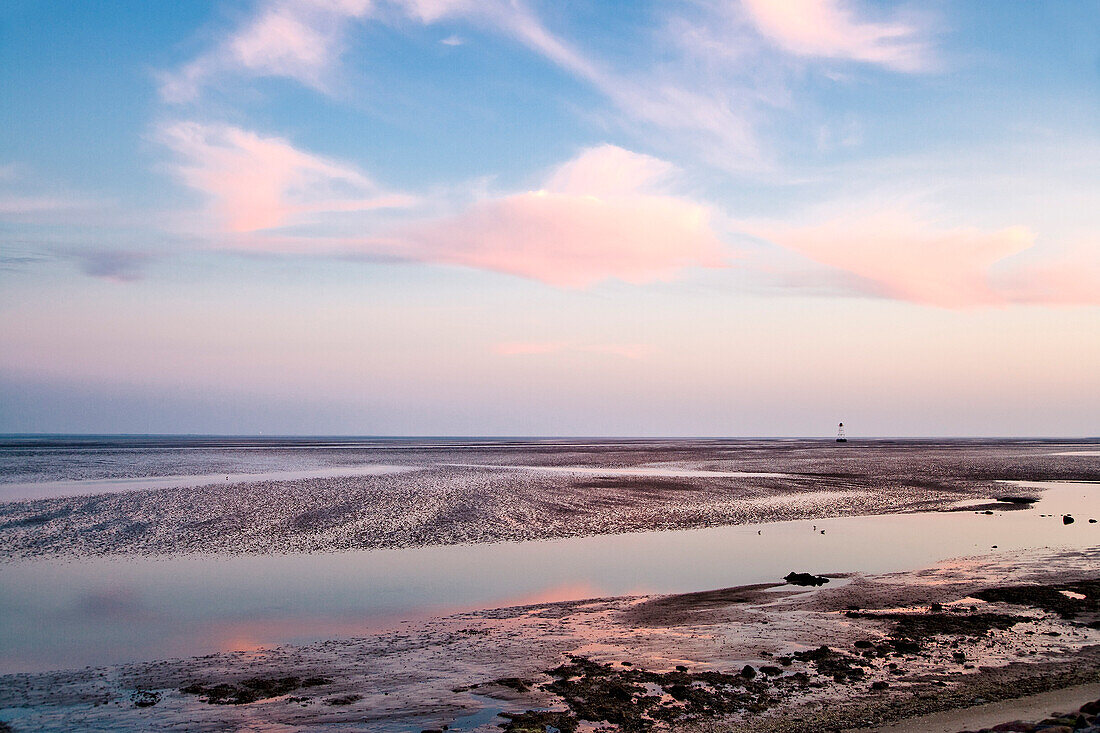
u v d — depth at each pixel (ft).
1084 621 55.83
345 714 38.63
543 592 68.95
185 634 54.75
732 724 36.78
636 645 51.01
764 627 55.36
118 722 37.73
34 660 48.62
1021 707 38.06
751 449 462.60
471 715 38.34
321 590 68.90
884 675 43.93
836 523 114.93
